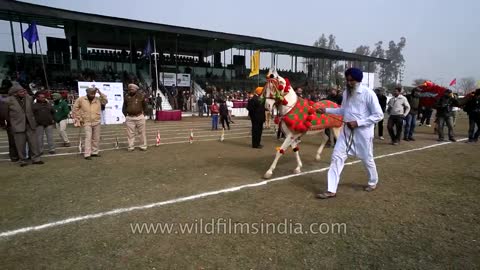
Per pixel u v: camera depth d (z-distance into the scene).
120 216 4.59
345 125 5.55
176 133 14.41
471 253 3.63
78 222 4.38
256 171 7.21
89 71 26.36
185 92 28.14
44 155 8.97
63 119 10.52
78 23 24.20
